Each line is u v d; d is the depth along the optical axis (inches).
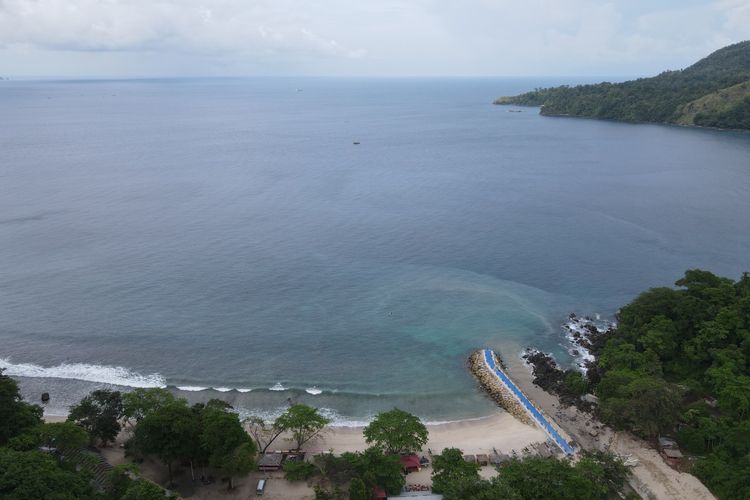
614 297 4970.5
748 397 3137.3
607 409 3193.9
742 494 2518.5
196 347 4087.1
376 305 4744.1
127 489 2294.5
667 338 3754.9
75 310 4520.2
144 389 3228.3
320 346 4138.8
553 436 3159.5
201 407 3046.3
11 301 4630.9
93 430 2913.4
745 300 3863.2
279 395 3607.3
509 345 4207.7
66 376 3727.9
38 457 2272.4
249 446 2689.5
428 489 2664.9
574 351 4133.9
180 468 2844.5
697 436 2970.0
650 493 2677.2
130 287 4943.4
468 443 3132.4
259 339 4207.7
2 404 2716.5
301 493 2662.4
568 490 2474.2
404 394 3634.4
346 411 3462.1
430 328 4407.0
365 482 2554.1
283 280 5172.2
